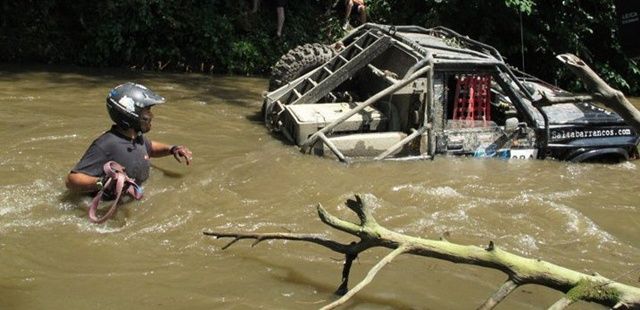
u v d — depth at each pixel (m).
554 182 6.59
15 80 10.72
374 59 8.24
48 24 13.15
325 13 15.77
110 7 13.09
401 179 6.34
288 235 3.96
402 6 15.75
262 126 8.27
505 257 3.44
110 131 5.29
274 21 15.05
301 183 6.04
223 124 8.32
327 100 8.13
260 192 5.77
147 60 13.44
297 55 8.58
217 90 11.29
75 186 5.05
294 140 7.24
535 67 15.13
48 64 12.88
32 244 4.46
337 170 6.48
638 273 4.54
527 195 6.06
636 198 6.26
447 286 4.16
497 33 14.84
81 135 7.10
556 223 5.45
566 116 7.52
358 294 3.96
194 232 4.82
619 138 7.54
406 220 5.29
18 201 5.14
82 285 3.94
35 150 6.45
